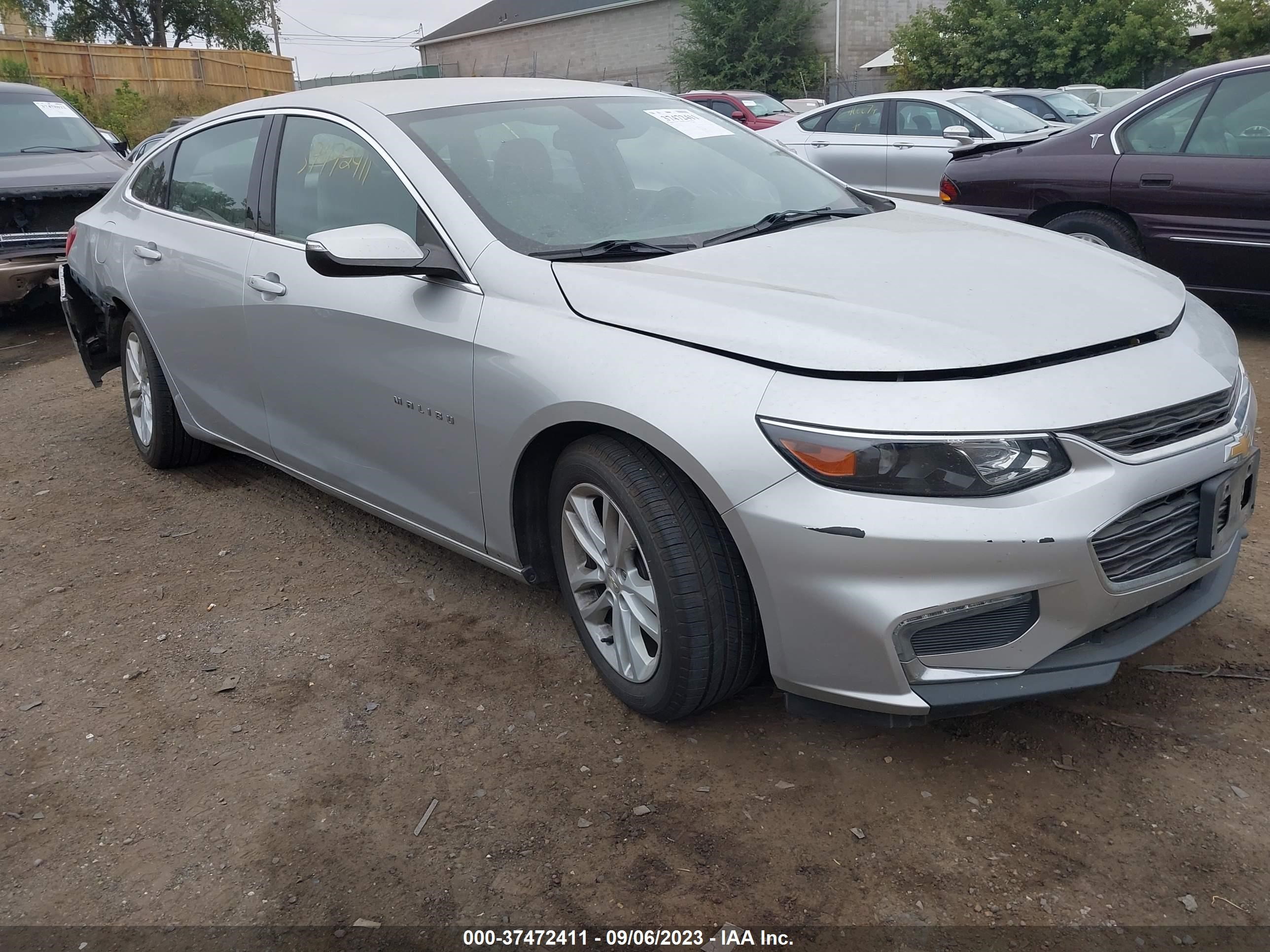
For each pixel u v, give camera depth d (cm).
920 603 221
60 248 798
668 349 251
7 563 404
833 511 222
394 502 345
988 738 266
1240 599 324
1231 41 2392
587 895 223
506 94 365
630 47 4031
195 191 429
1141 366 238
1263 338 615
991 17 2691
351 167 342
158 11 4241
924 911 213
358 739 281
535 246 298
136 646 337
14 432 571
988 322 241
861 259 286
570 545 288
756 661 259
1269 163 557
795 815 243
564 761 267
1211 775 247
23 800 264
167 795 263
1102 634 240
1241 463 251
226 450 490
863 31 3331
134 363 486
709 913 216
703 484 238
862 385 226
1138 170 604
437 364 301
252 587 374
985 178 675
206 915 223
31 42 2633
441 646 327
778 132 1129
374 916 221
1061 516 218
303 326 352
